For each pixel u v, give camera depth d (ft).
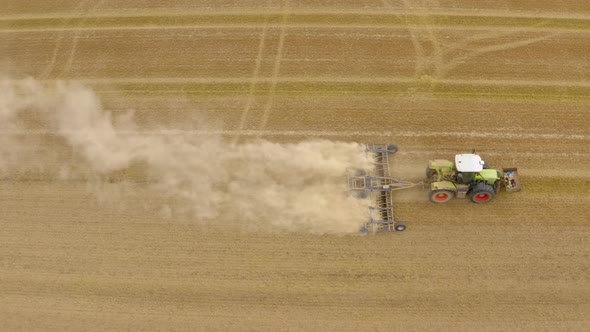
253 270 50.11
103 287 49.88
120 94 65.87
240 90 65.21
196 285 49.49
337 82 65.05
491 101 61.98
